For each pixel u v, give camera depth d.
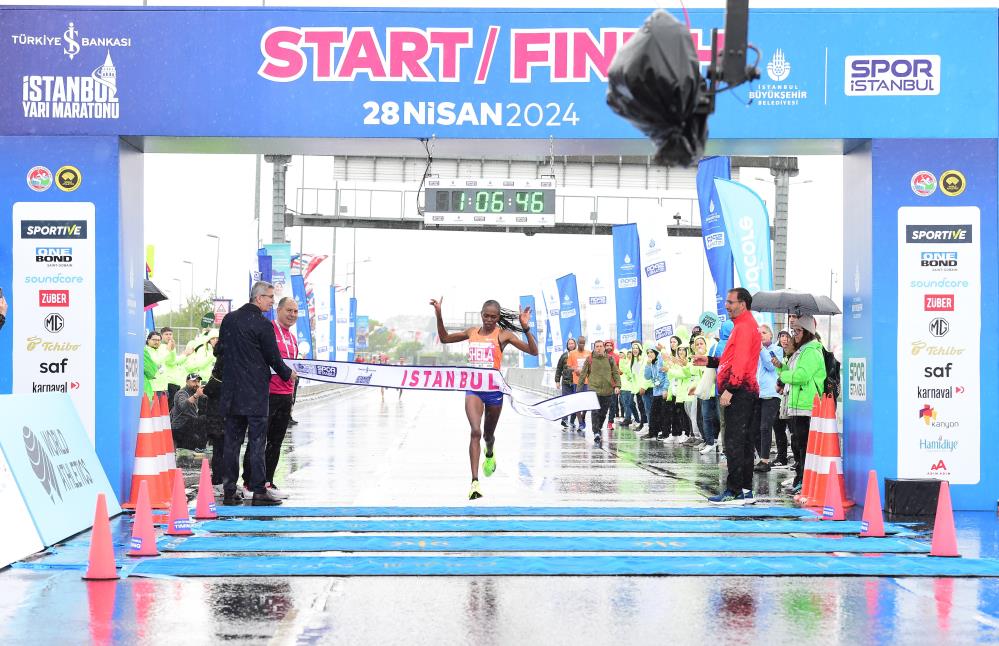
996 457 11.16
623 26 11.30
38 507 8.38
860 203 11.63
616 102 5.54
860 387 11.62
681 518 10.11
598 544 8.53
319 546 8.34
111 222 11.07
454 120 11.31
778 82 11.23
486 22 11.34
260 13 11.29
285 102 11.29
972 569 7.57
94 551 7.05
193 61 11.24
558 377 26.98
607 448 19.53
